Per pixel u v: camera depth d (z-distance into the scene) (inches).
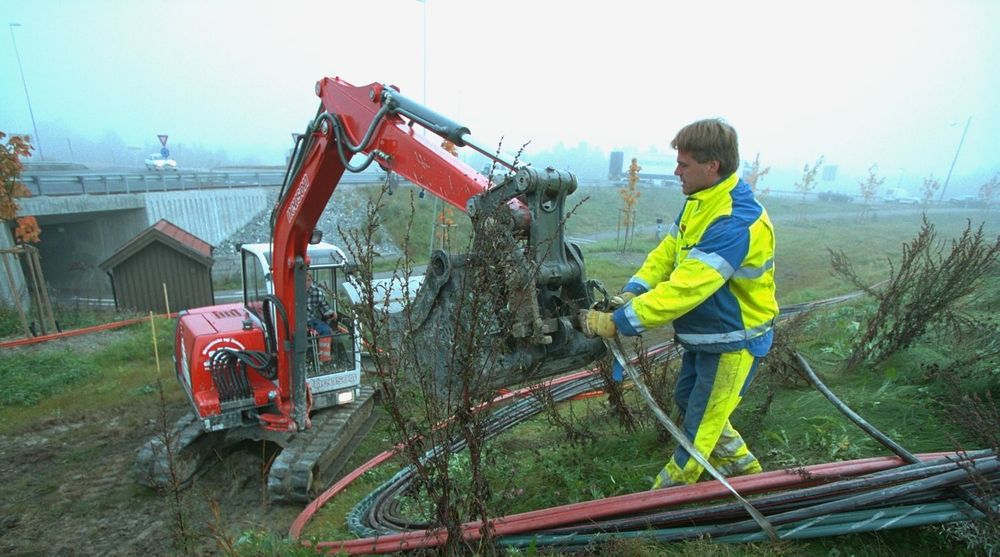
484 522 105.1
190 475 247.6
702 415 112.5
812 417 154.1
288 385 239.5
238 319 274.7
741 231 99.0
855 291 506.3
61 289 883.4
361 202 1130.0
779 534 101.1
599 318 100.7
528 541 115.7
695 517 108.8
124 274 610.2
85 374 402.0
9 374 384.5
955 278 189.3
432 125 131.2
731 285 105.9
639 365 173.6
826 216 1657.2
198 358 239.1
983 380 149.6
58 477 265.1
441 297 110.9
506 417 224.4
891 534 101.6
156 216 872.3
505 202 102.3
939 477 97.6
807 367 151.4
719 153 100.5
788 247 1005.2
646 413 175.6
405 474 201.2
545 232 104.3
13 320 531.8
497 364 101.2
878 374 183.0
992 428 107.0
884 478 102.7
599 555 108.0
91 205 762.2
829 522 100.8
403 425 103.2
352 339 267.6
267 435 249.1
